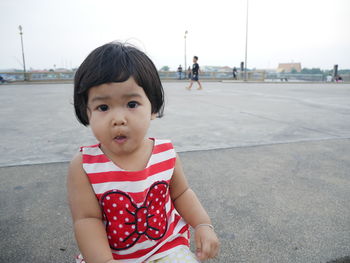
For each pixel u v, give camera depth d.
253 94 11.21
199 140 3.77
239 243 1.65
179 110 6.44
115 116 0.87
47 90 13.78
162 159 1.04
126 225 0.97
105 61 0.87
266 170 2.75
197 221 1.09
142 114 0.91
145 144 1.04
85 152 1.00
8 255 1.53
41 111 6.38
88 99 0.91
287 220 1.90
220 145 3.54
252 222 1.86
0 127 4.58
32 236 1.69
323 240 1.69
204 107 7.02
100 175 0.96
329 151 3.36
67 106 7.31
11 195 2.18
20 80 25.36
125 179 0.97
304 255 1.56
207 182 2.45
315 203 2.13
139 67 0.90
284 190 2.33
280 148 3.46
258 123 5.00
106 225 0.99
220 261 1.50
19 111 6.38
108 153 1.00
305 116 5.80
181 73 28.61
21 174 2.57
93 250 0.92
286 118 5.55
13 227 1.78
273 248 1.61
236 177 2.57
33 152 3.21
